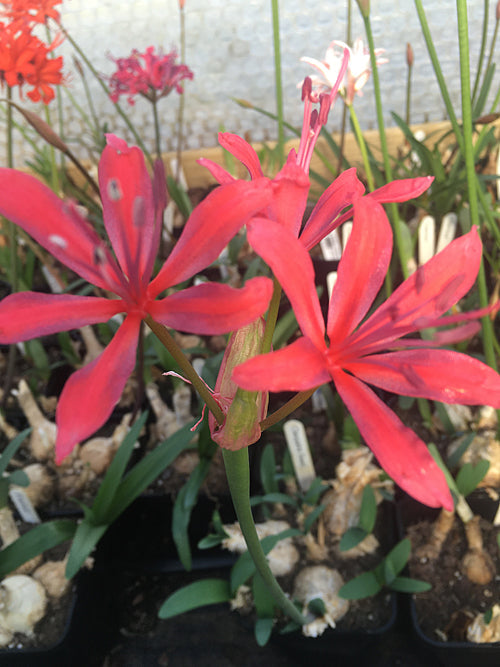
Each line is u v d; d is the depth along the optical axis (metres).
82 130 0.49
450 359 0.13
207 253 0.12
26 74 0.30
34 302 0.13
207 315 0.12
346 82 0.28
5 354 0.44
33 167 0.43
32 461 0.38
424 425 0.36
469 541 0.31
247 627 0.31
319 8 0.45
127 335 0.13
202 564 0.35
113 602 0.35
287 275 0.12
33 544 0.29
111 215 0.14
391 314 0.14
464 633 0.29
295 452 0.32
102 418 0.12
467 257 0.14
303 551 0.32
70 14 0.46
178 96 0.49
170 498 0.36
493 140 0.40
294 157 0.14
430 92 0.48
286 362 0.12
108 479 0.30
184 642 0.33
